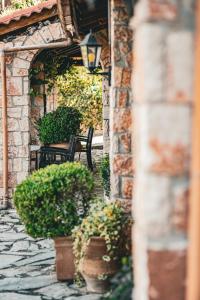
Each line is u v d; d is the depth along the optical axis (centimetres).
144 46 239
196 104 234
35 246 699
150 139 241
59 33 963
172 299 249
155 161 242
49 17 958
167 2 237
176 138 241
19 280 542
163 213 244
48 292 498
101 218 471
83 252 473
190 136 241
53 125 1066
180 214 245
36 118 1090
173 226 245
